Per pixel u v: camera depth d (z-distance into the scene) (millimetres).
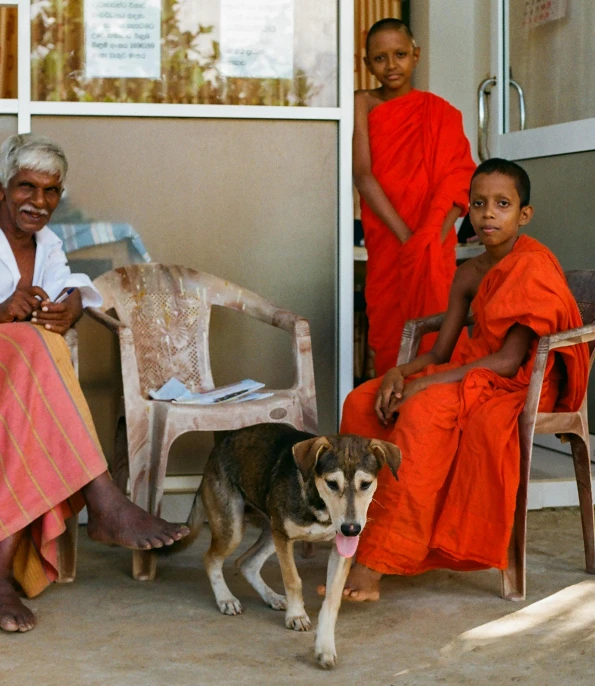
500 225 3383
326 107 4172
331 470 2502
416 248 4305
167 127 4059
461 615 2910
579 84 4918
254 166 4137
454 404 3086
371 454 2537
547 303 3131
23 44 3941
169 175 4074
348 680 2404
